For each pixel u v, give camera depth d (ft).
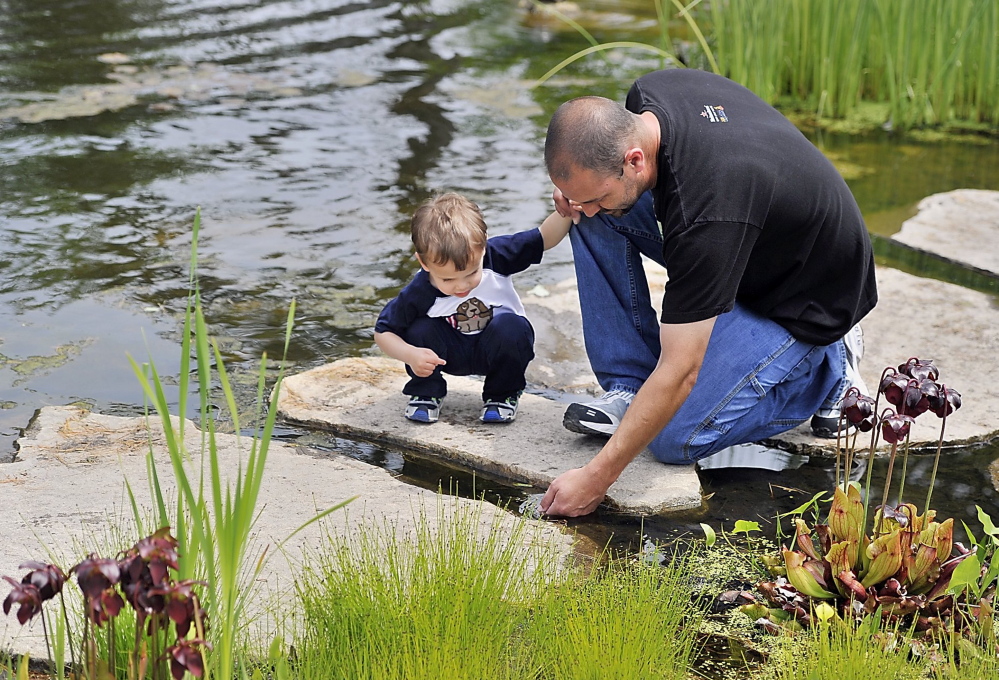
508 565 7.86
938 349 12.75
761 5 22.02
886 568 8.04
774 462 10.84
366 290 14.34
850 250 10.12
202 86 23.44
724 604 8.41
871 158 20.17
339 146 19.95
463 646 7.07
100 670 5.90
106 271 14.66
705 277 9.09
